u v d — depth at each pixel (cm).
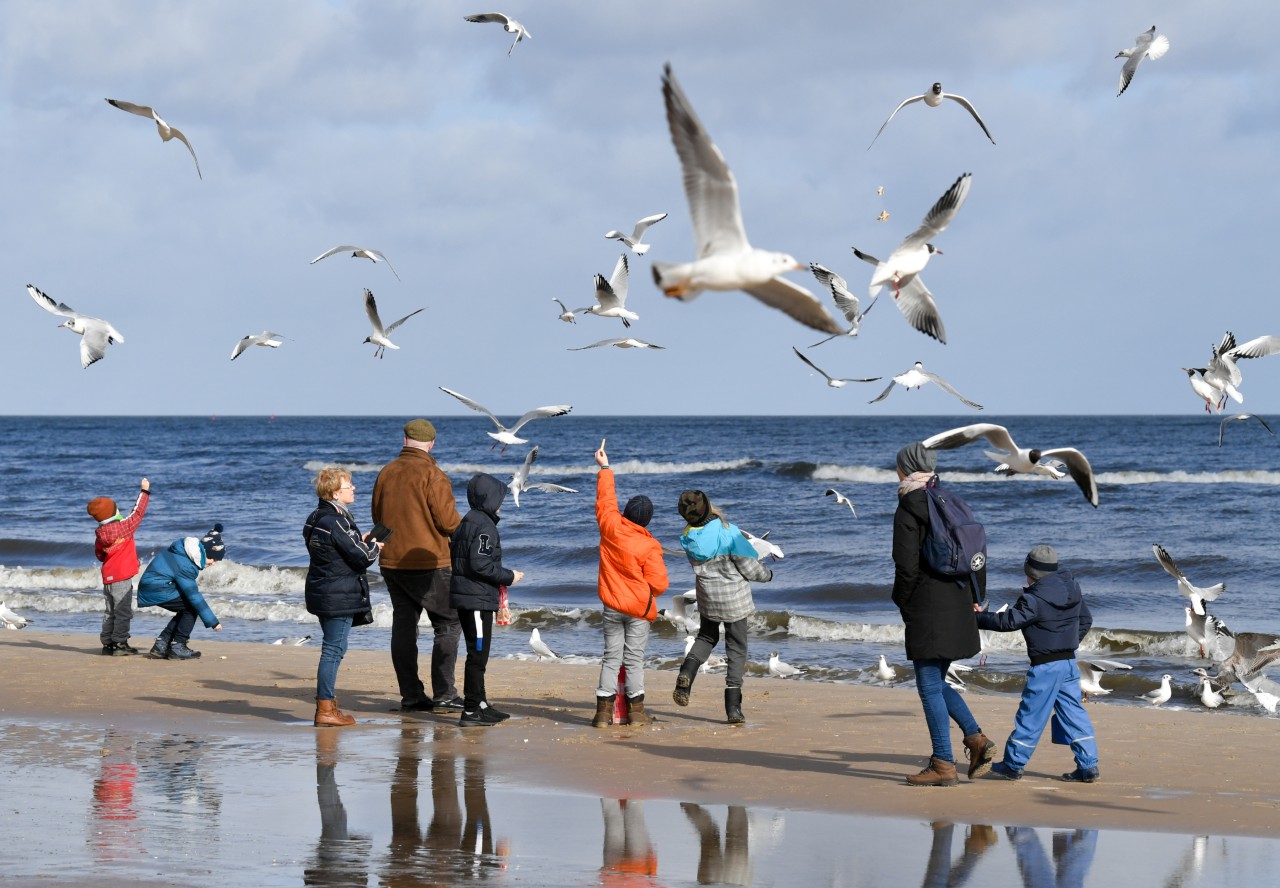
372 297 1246
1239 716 1161
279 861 620
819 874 617
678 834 693
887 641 1742
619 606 1033
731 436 10800
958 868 629
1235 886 599
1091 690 1293
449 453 7831
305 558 2905
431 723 1049
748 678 1401
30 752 909
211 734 989
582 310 1352
